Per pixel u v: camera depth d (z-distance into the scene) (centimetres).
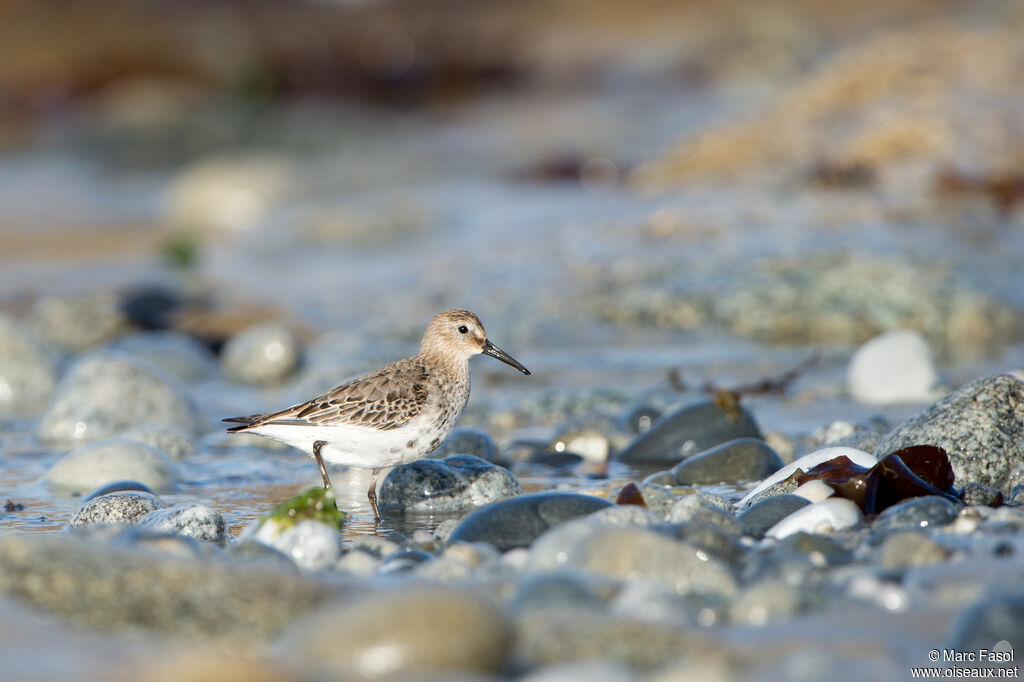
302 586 564
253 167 3306
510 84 5231
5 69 5234
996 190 2111
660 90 4828
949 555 647
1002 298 1662
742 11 5869
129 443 1024
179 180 3403
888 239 1812
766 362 1487
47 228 2959
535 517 766
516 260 1925
